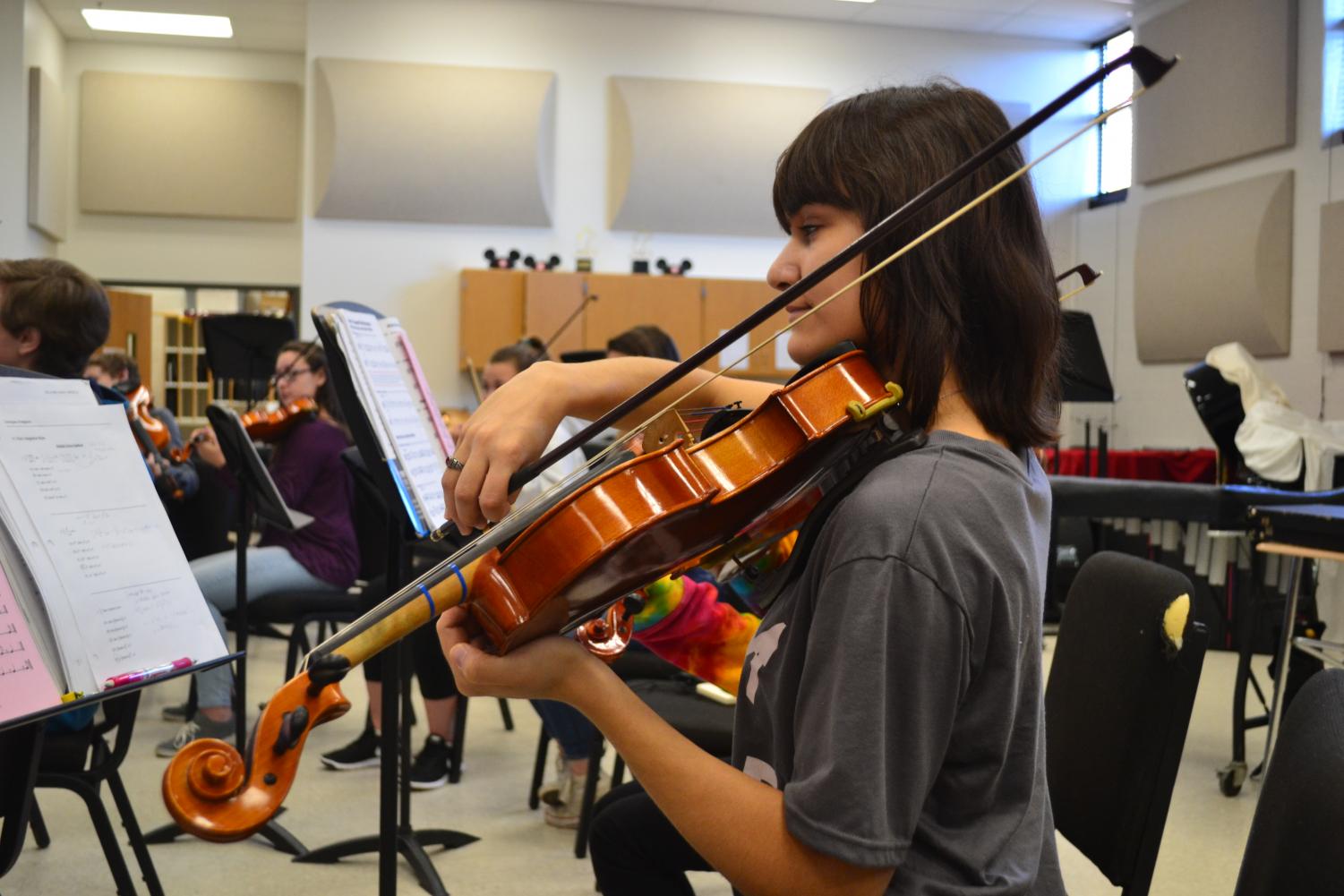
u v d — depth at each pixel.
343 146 7.75
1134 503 3.66
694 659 1.34
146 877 1.97
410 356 1.80
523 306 7.88
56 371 2.51
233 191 9.04
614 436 3.16
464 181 7.90
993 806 0.87
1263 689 4.29
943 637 0.78
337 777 3.23
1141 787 1.18
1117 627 1.29
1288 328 6.78
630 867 1.35
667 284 7.95
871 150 0.94
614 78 8.07
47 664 1.26
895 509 0.80
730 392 1.22
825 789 0.76
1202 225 7.24
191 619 1.44
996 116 0.96
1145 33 7.84
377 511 2.09
